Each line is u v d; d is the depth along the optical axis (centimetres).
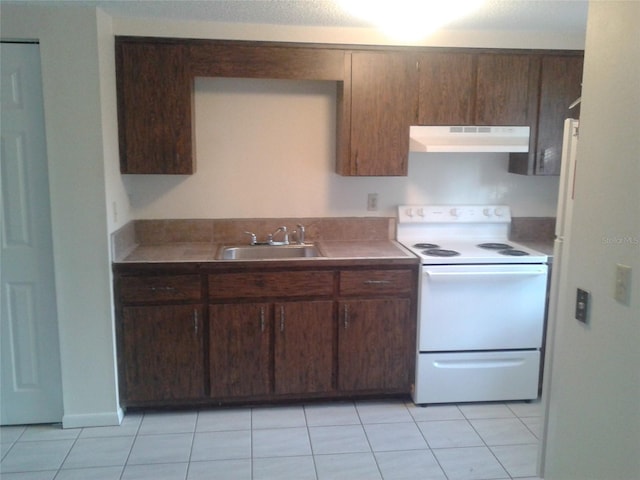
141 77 311
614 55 166
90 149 286
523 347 332
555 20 301
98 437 296
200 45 313
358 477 262
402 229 373
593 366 177
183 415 320
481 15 291
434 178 372
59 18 275
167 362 313
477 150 326
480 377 331
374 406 332
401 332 325
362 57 323
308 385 325
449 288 319
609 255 169
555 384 241
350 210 368
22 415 309
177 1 270
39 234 294
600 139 173
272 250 351
